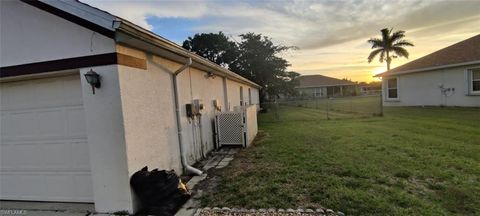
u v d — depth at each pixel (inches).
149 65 164.6
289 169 187.2
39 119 156.2
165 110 184.1
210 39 1226.0
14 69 143.4
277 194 143.8
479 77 531.8
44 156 157.9
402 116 476.7
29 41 139.9
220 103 353.1
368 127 368.5
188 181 180.7
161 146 174.2
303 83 1841.8
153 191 133.0
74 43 133.8
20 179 163.5
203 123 267.0
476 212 114.7
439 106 601.6
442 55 630.5
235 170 199.0
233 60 1133.1
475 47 568.7
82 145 150.4
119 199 135.8
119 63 131.0
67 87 149.4
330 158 211.3
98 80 130.8
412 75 665.6
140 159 146.6
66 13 128.0
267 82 1055.6
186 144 221.6
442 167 175.3
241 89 589.3
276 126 443.5
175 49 168.2
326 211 121.0
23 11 139.3
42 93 154.0
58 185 157.1
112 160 134.7
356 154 220.2
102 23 120.2
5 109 161.5
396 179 158.2
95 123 135.0
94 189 139.0
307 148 253.1
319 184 153.8
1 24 143.0
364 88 2263.8
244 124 288.2
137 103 146.9
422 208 118.8
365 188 145.9
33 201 161.8
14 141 162.1
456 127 322.0
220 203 137.7
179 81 214.8
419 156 203.6
